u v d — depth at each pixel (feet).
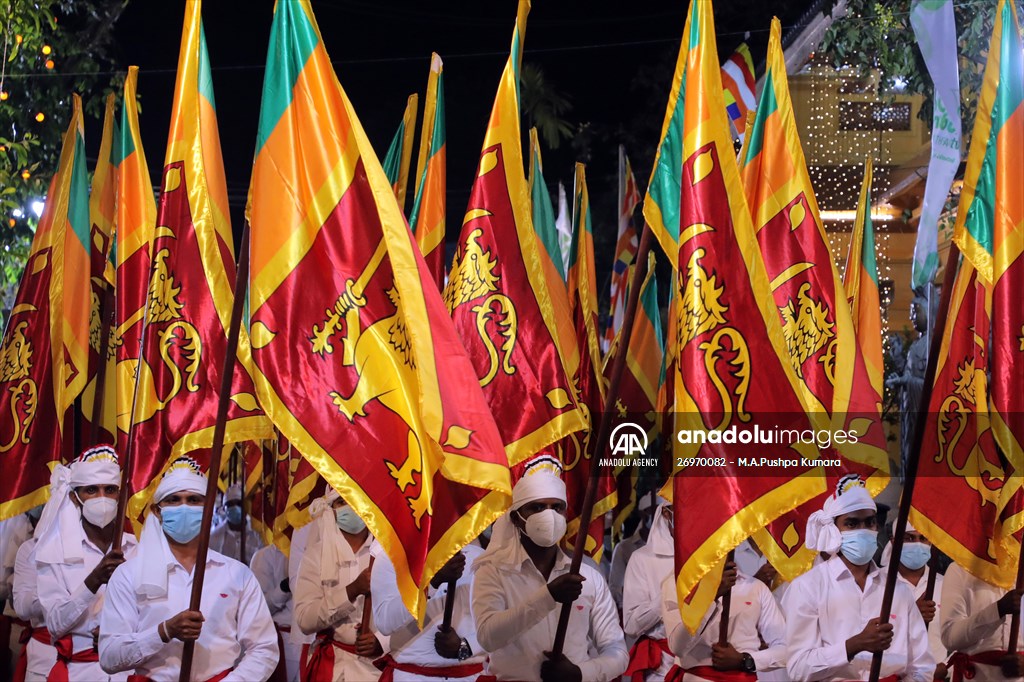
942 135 25.64
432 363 17.80
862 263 28.25
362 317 17.98
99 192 27.71
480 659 22.16
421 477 17.53
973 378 24.41
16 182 36.81
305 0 18.53
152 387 20.63
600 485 27.17
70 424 26.48
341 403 17.72
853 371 23.67
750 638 22.71
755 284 19.44
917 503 24.47
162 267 20.57
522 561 21.02
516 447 22.26
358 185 18.26
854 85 54.08
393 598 21.11
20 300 25.77
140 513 22.57
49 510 22.56
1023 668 23.39
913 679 21.13
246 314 20.03
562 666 20.29
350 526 23.17
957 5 37.17
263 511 32.65
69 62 39.93
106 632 18.78
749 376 19.22
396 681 21.88
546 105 67.36
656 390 32.27
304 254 18.08
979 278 24.20
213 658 19.02
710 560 18.83
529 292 22.74
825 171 54.44
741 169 24.77
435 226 24.84
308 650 26.23
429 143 25.12
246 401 20.74
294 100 18.38
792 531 23.00
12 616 26.78
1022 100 21.38
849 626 20.68
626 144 69.15
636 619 26.02
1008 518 22.98
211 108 20.66
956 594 24.63
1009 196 21.31
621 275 39.27
